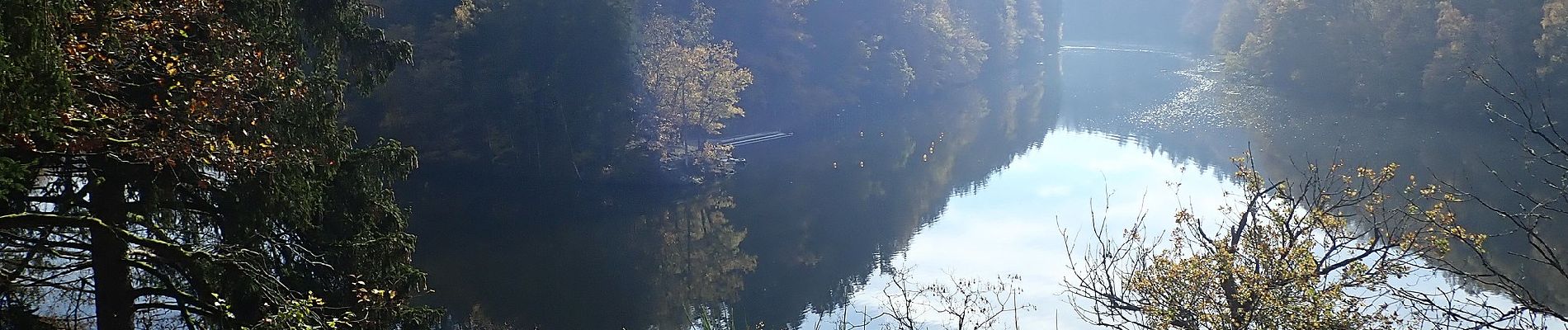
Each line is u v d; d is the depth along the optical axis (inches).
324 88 730.8
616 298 1266.0
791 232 1577.3
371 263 727.1
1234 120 2465.6
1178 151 2094.0
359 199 748.6
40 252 582.9
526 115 1813.5
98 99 523.5
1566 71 1800.0
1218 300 497.4
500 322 1166.3
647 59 1865.2
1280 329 474.6
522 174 1870.1
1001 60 4224.9
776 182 1973.4
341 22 775.7
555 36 1739.7
